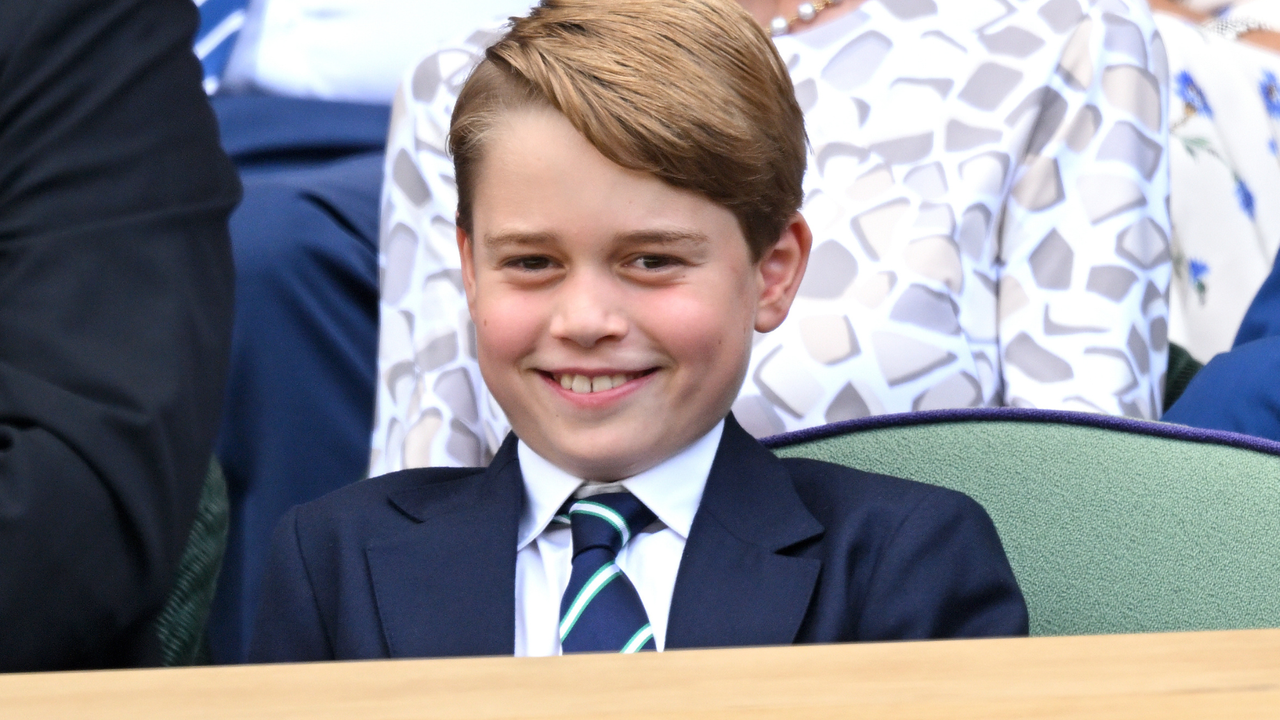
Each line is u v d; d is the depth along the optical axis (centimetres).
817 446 418
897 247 580
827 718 162
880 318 559
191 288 524
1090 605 364
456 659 194
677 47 370
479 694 175
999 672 182
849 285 572
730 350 381
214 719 167
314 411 735
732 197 371
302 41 972
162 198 530
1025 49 631
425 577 384
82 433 471
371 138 930
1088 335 576
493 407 575
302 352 739
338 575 397
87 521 471
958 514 376
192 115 559
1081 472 377
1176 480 364
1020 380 572
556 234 365
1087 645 197
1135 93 630
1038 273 598
